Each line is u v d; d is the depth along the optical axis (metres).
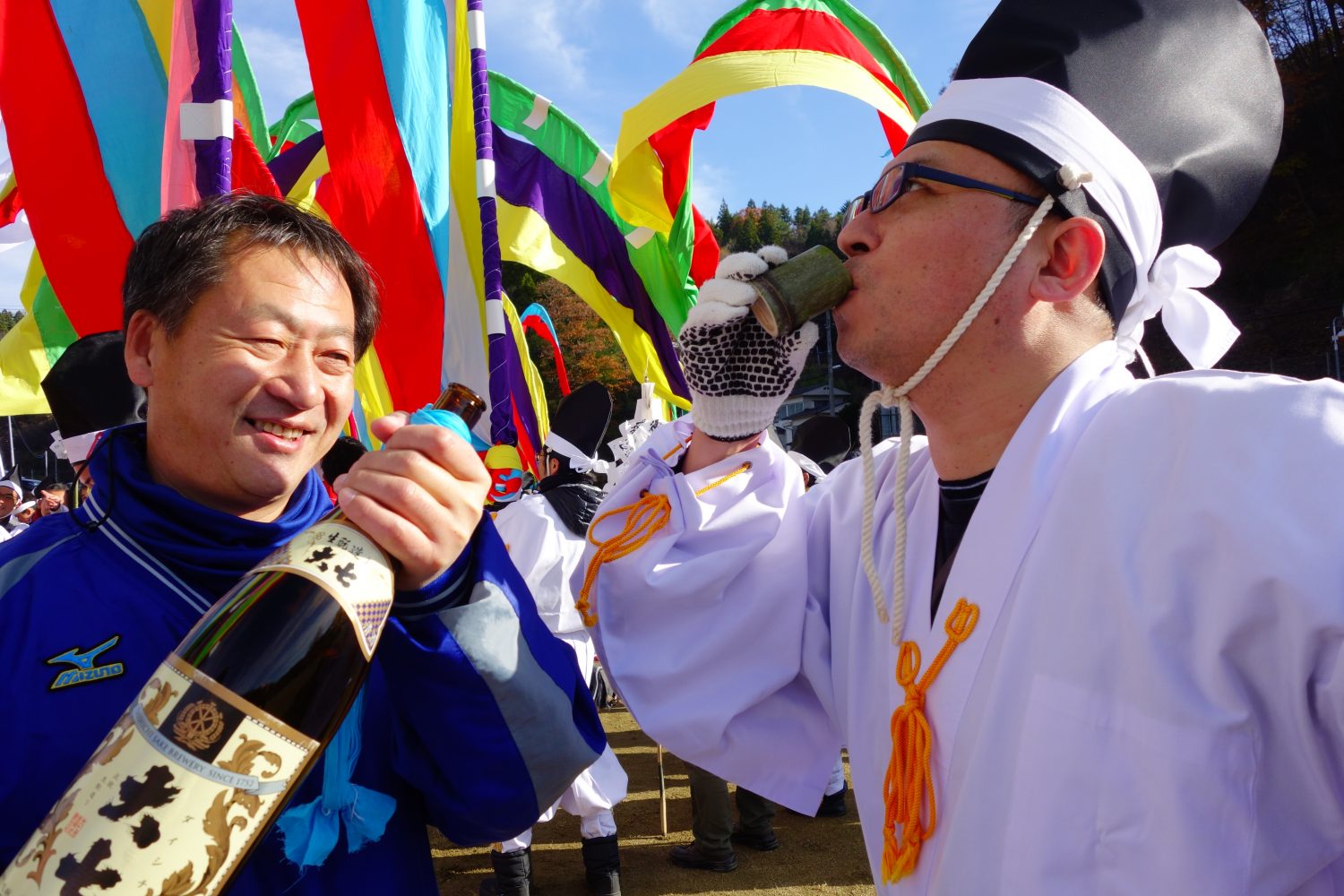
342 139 3.27
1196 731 0.90
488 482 0.91
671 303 7.04
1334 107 27.42
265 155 5.97
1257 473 0.91
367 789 1.04
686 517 1.49
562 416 4.25
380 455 0.87
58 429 2.34
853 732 1.34
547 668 1.07
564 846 4.50
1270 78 1.30
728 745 1.45
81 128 2.97
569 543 3.55
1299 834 0.91
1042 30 1.20
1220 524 0.91
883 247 1.18
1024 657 1.06
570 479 3.83
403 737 1.07
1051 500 1.09
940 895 1.06
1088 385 1.14
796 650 1.47
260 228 1.05
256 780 0.74
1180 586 0.94
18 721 0.94
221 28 2.68
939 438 1.25
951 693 1.12
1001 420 1.19
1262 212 28.22
